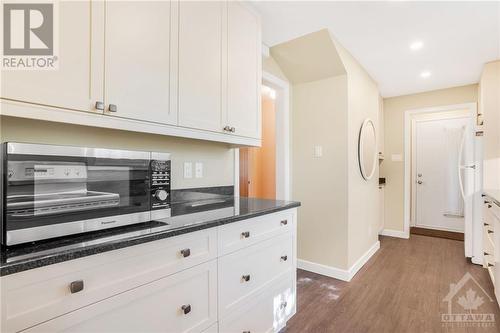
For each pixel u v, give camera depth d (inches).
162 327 38.9
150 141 62.6
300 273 108.1
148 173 43.4
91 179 36.7
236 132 67.1
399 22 81.3
